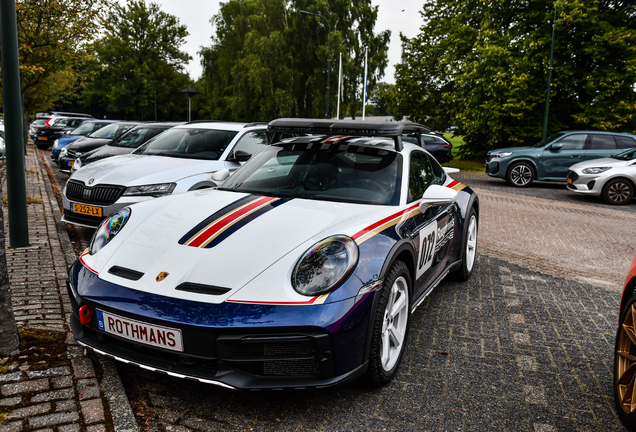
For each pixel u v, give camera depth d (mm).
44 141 20109
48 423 2088
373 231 2623
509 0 21906
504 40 21547
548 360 3102
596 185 11312
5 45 4469
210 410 2373
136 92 68438
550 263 5652
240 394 2535
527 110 21656
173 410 2359
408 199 3186
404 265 2721
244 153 5992
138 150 6703
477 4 23312
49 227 5789
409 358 3049
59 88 24016
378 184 3180
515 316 3883
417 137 4527
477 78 21922
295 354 2197
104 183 5238
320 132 3510
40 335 2842
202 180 5680
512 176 14562
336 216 2748
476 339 3395
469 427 2312
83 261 2697
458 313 3906
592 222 8672
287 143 3791
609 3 21375
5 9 4441
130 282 2373
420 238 3086
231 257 2389
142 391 2521
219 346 2135
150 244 2588
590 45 20172
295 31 39312
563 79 21000
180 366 2223
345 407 2445
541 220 8664
